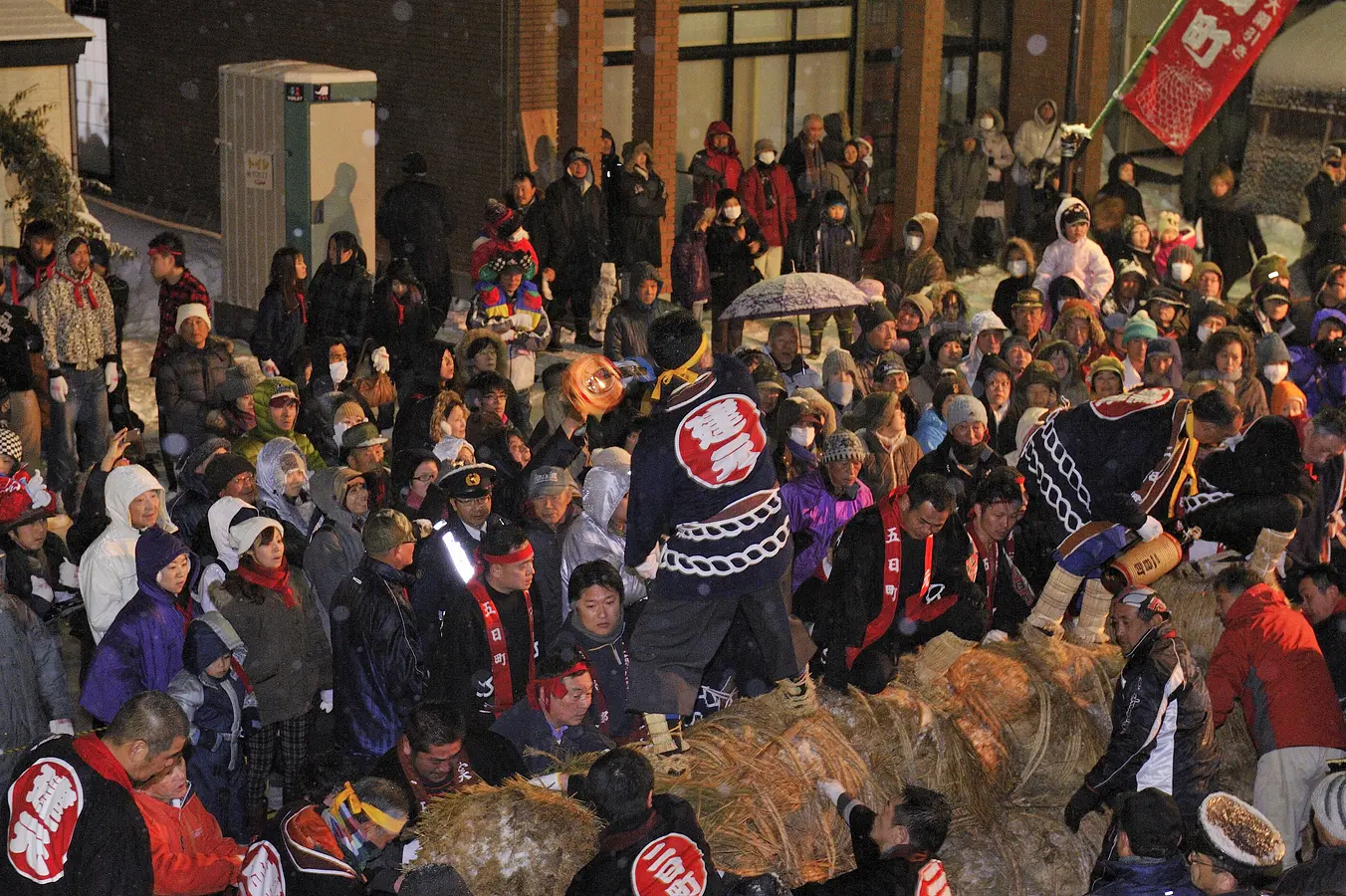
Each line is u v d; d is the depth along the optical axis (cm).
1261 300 1236
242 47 2011
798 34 1969
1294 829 656
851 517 706
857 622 645
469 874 527
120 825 507
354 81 1491
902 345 1182
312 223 1490
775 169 1709
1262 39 1363
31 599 738
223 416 921
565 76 1719
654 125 1762
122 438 791
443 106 1778
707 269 1533
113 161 2233
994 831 638
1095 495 646
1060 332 1162
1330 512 838
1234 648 675
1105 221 1662
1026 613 702
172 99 2127
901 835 527
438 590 667
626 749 506
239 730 661
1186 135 1430
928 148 1966
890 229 2017
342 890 501
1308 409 1130
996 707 656
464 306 1761
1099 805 636
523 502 744
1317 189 1700
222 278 1576
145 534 676
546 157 1714
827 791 585
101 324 1095
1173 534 705
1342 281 1215
